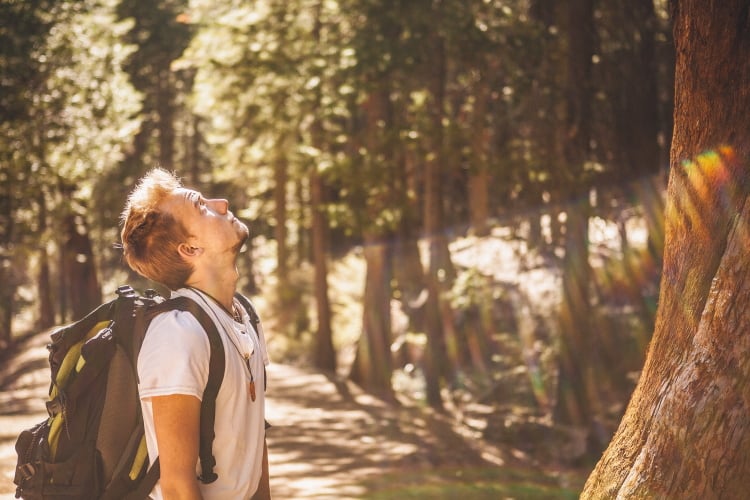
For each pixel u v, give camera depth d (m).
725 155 2.70
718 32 2.69
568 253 17.03
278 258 31.55
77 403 2.17
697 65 2.75
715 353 2.59
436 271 20.09
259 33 18.75
